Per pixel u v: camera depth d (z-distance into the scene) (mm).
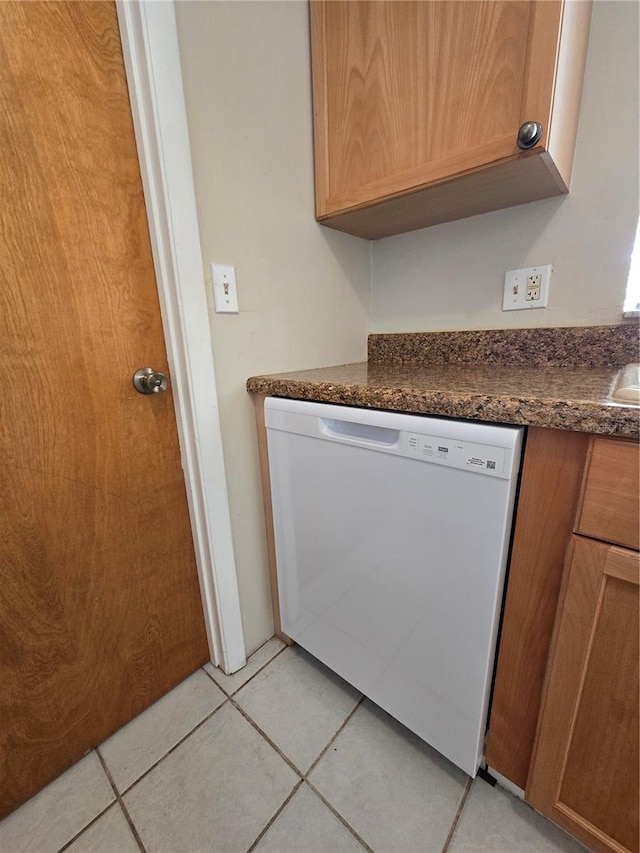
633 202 905
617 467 531
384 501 792
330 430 865
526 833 780
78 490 827
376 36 876
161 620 1038
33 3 639
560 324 1057
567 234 1000
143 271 840
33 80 654
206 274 895
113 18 721
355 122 967
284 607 1179
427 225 1217
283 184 1025
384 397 746
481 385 770
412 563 781
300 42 988
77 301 760
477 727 782
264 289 1030
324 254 1193
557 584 636
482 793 849
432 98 828
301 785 876
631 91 860
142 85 739
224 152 883
